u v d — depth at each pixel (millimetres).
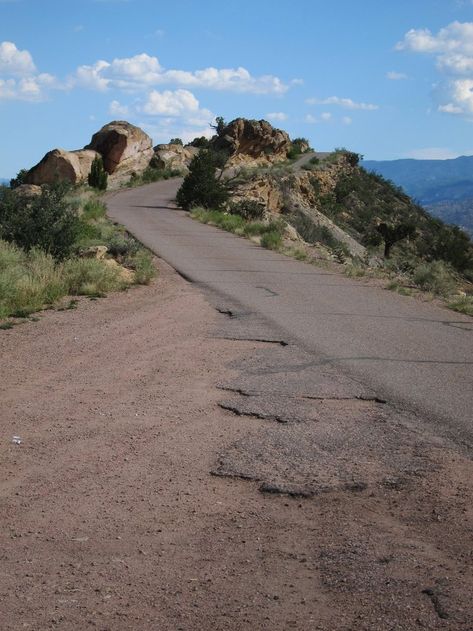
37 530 4949
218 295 15961
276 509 5305
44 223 19031
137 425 7230
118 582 4230
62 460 6289
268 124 88688
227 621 3797
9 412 7637
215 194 44875
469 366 9859
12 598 4043
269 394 8297
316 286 18078
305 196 68188
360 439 6809
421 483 5738
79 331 11852
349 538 4793
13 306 13625
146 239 27484
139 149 71000
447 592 4035
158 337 11492
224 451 6504
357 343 11266
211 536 4859
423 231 85688
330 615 3844
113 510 5277
